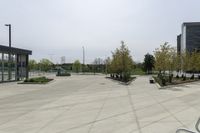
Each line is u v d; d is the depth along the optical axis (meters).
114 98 20.02
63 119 12.09
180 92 24.94
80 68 98.31
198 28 98.06
